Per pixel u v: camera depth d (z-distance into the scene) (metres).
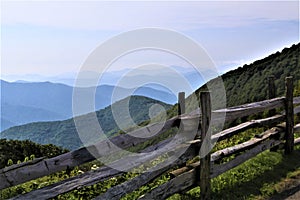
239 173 6.23
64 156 3.45
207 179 5.22
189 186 5.13
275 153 7.41
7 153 11.32
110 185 5.21
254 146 6.74
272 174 6.36
